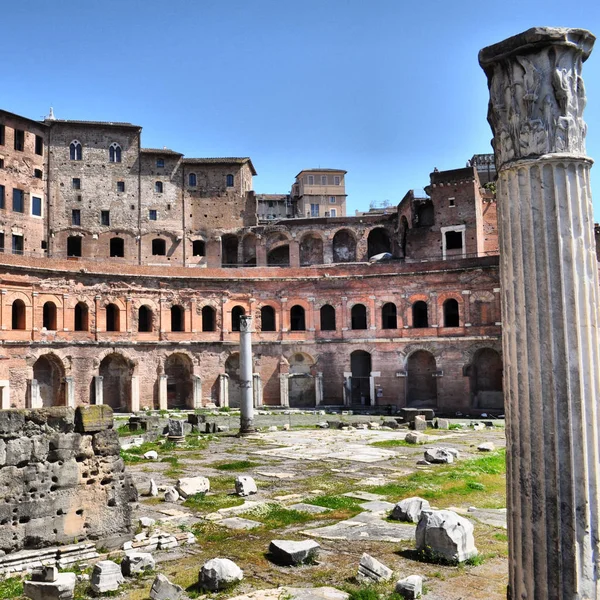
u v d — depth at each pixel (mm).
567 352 9375
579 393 9312
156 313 73188
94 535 18156
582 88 10008
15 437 17094
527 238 9781
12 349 61844
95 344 68188
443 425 52750
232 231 90312
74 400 66375
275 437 47312
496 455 36812
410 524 21188
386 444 42656
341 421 56625
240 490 26203
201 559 17641
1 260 62281
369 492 26375
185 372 75938
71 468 17953
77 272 67875
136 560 16406
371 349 74688
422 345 72188
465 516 22031
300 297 77688
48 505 17453
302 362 78188
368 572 15781
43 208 82500
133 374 70688
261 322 77688
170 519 22156
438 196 80312
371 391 74125
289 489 27344
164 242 88875
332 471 31828
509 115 10117
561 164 9680
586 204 9766
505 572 16141
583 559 9156
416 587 14375
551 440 9344
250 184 99125
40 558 17000
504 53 10078
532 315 9648
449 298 71625
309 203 111125
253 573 16406
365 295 75812
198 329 75188
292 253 88000
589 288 9578
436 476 29547
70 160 85125
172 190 89875
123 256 86625
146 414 66688
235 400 77562
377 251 91688
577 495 9195
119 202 86875
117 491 18781
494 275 69438
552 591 9258
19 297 63438
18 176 79250
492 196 85562
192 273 75500
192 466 33969
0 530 16578
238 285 77188
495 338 68500
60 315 66562
